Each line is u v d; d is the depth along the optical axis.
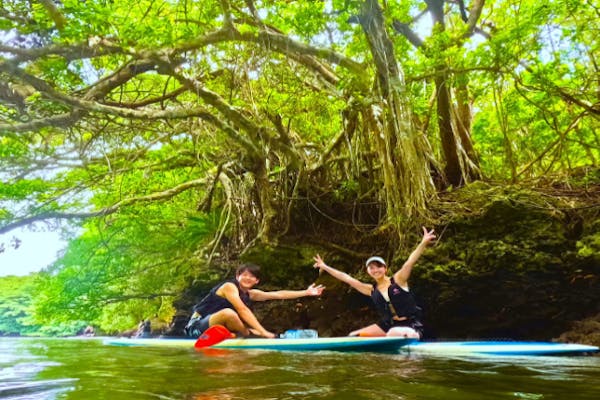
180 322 11.19
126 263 11.88
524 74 9.60
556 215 7.56
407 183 8.17
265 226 10.03
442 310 7.83
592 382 2.36
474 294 7.59
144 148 10.98
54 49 6.73
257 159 10.07
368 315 8.48
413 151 8.09
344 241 9.78
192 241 11.91
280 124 9.99
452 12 11.13
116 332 19.70
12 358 3.91
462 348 4.78
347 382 2.26
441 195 8.92
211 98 8.50
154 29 6.35
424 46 8.54
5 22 6.01
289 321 9.09
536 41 8.13
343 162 10.58
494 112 12.48
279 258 9.43
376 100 8.50
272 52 8.91
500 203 7.66
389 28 8.59
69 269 11.67
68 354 4.32
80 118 8.16
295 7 7.71
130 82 10.73
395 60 8.35
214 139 10.62
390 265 8.53
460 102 10.73
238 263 10.56
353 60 8.50
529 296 7.32
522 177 11.40
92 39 7.03
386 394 1.92
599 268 6.88
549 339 7.39
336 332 8.62
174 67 8.19
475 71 8.91
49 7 6.09
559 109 11.05
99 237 12.19
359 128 9.70
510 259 7.29
